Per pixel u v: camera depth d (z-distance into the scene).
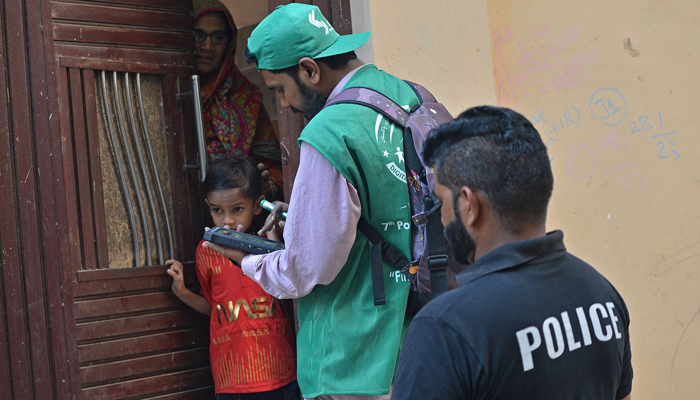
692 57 2.77
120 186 2.30
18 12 2.07
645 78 2.77
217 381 2.25
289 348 2.30
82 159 2.19
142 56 2.33
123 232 2.30
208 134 2.85
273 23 1.63
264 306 2.27
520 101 2.84
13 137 2.04
